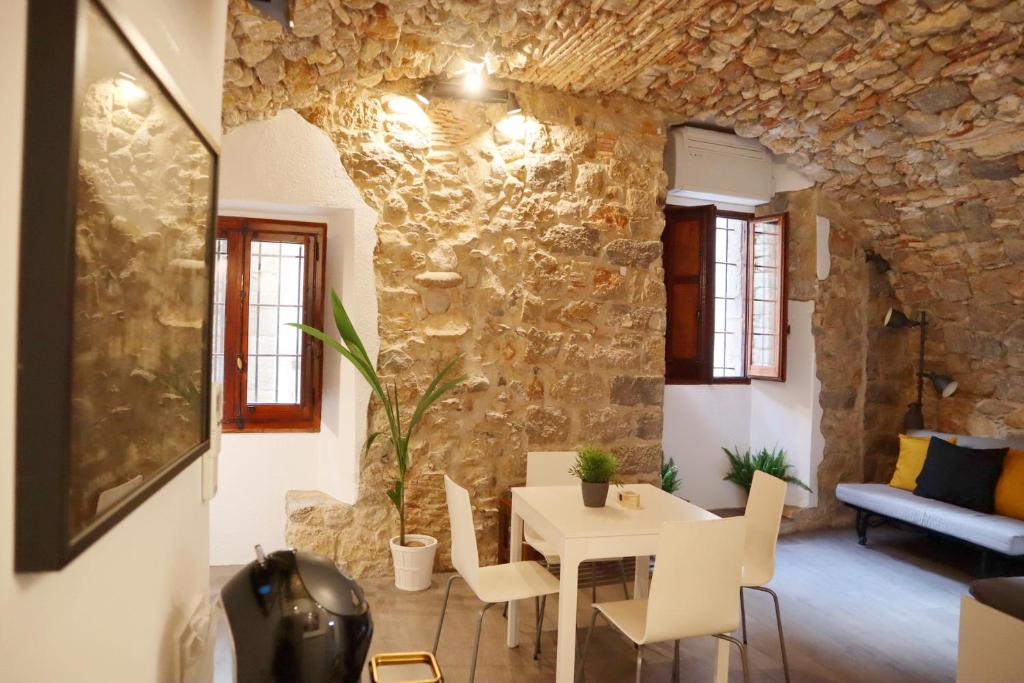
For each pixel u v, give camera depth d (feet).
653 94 13.67
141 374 3.21
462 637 10.29
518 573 9.19
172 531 4.03
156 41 3.51
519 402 13.34
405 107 12.56
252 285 13.26
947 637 10.87
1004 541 12.26
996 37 10.19
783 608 12.01
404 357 12.55
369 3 9.11
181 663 4.09
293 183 11.90
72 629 2.54
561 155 13.62
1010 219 14.07
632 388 14.19
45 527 2.19
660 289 14.43
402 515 11.98
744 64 11.97
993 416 16.21
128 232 2.95
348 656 3.53
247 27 9.01
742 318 18.48
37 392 2.21
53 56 2.23
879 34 10.55
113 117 2.71
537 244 13.47
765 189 17.43
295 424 13.53
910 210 15.58
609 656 9.93
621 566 11.53
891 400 18.11
